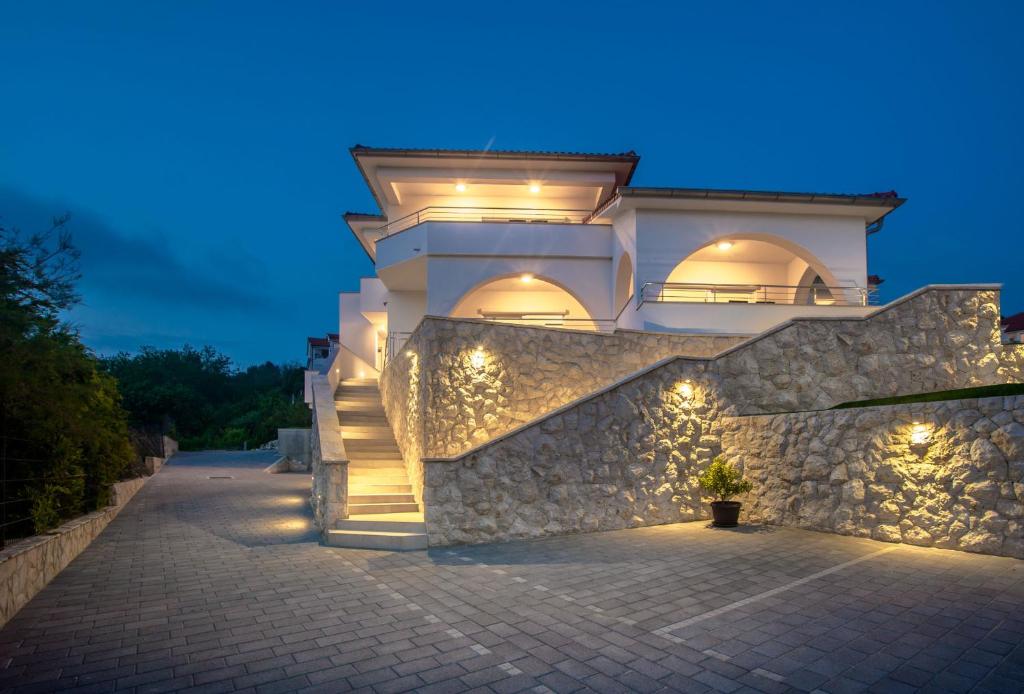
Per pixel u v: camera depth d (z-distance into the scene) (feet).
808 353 32.45
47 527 23.13
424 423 32.42
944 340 32.99
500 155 56.44
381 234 70.90
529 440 28.02
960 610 16.49
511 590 19.44
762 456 30.40
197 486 54.39
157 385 127.54
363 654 14.29
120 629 16.20
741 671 13.01
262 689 12.45
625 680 12.67
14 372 17.78
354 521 28.40
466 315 62.75
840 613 16.48
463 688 12.40
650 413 30.42
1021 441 21.47
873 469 25.91
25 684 12.73
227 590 20.04
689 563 22.27
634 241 48.32
